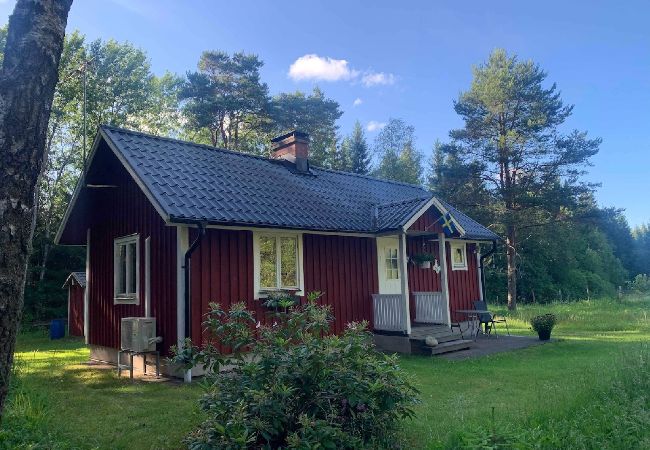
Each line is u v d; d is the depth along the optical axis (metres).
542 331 13.52
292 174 13.28
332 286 11.43
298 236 10.80
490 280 37.03
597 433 4.80
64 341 16.53
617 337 14.40
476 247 16.61
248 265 9.83
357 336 5.03
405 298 11.50
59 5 3.32
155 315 9.52
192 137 34.03
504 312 22.50
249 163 12.57
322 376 4.47
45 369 10.29
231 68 31.52
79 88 26.25
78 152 26.78
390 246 13.17
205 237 9.23
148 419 6.26
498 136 28.75
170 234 9.31
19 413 5.54
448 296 13.58
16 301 2.89
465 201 29.03
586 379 7.02
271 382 4.44
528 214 27.39
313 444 3.88
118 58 29.11
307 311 5.32
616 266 53.00
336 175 15.24
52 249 23.98
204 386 4.68
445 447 4.56
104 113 28.28
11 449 4.48
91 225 12.32
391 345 11.67
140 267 10.10
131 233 10.55
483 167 28.84
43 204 25.38
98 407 6.89
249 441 3.91
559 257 34.34
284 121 33.50
